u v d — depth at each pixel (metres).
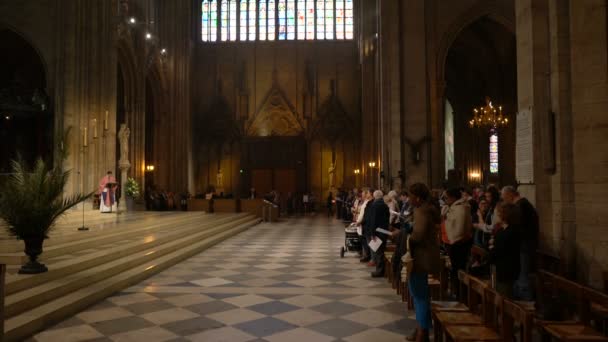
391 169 21.36
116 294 8.34
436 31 21.97
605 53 7.91
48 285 7.36
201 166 39.09
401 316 6.96
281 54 39.62
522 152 9.59
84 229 12.52
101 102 21.11
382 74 22.83
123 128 22.25
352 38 39.47
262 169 38.88
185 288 8.83
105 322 6.63
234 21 39.84
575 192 8.23
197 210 28.91
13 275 7.41
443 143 21.42
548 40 9.20
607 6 7.90
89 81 20.45
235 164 39.09
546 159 8.62
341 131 38.66
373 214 10.00
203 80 39.59
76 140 19.67
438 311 5.54
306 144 38.91
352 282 9.40
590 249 8.01
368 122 33.44
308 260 12.23
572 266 8.22
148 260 10.88
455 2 22.00
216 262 11.94
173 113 33.59
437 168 21.23
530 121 9.20
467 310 5.57
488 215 9.22
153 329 6.34
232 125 38.97
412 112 21.44
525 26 9.51
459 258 7.63
